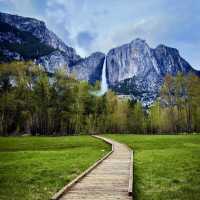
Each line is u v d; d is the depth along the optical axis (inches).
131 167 948.0
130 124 5310.0
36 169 1005.2
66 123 4480.8
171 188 704.4
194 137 2844.5
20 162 1198.3
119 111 5251.0
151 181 784.9
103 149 1946.4
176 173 903.7
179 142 2333.9
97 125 4881.9
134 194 633.0
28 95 4210.1
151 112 5187.0
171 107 4566.9
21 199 609.9
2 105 4001.0
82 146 2188.7
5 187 725.9
